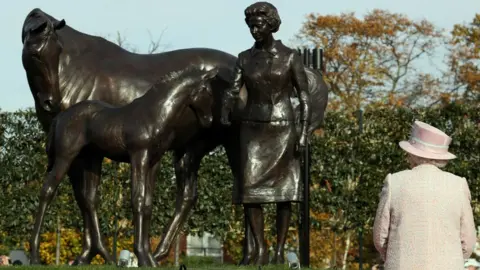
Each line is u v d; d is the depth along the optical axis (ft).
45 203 41.22
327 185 70.79
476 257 69.41
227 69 43.91
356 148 70.33
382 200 24.35
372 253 99.25
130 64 46.14
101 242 44.19
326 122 70.69
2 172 68.13
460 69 142.00
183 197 46.03
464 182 24.21
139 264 39.86
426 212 23.72
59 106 44.37
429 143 24.57
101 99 45.14
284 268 40.09
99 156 43.78
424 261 23.45
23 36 43.91
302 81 42.93
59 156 41.19
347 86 138.31
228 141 45.55
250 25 42.47
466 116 71.00
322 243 101.19
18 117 68.44
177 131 42.27
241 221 69.26
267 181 43.14
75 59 44.96
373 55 141.08
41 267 37.14
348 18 141.59
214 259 112.16
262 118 43.01
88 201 43.93
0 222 68.54
